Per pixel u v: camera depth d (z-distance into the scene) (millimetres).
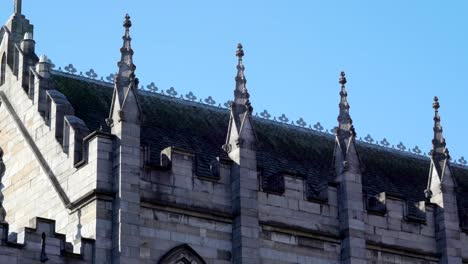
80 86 90250
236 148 81188
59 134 81188
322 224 83375
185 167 79000
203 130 93062
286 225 81562
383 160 104438
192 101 95938
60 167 79938
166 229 77125
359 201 84625
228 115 97250
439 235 88500
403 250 86438
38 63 85000
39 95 84000
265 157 94562
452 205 89250
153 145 86438
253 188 80625
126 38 79250
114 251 74625
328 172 97250
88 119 86000
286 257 81125
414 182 103500
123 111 77062
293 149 98500
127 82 78000
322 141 102062
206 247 78438
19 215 83500
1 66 90125
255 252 79312
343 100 87250
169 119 91938
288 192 82562
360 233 83938
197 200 78875
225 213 79625
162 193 77438
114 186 76000
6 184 85875
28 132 84625
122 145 76312
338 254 83625
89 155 77062
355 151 85750
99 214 75188
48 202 80438
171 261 76750
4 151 87000
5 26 91375
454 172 109375
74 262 73625
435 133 91125
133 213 75438
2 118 88188
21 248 72188
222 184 80375
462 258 89062
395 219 86812
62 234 73875
